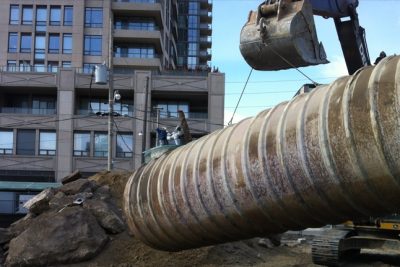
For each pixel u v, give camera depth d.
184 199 7.04
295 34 6.57
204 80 53.78
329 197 5.49
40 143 52.25
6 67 58.28
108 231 12.94
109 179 15.97
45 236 12.27
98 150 52.25
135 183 8.48
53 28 63.38
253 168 6.05
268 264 13.41
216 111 53.28
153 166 8.32
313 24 6.82
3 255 12.57
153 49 64.75
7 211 39.34
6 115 52.22
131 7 63.62
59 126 52.19
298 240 22.31
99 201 13.69
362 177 5.11
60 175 51.53
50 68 58.81
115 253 12.38
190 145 7.64
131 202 8.42
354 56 9.44
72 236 12.28
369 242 14.15
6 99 54.91
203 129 53.00
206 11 107.69
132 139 52.44
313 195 5.57
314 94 5.78
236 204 6.36
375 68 5.20
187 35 105.94
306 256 15.52
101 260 12.16
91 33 63.44
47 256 12.00
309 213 5.85
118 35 63.22
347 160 5.14
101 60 63.22
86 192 14.37
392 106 4.79
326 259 13.87
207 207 6.74
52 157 51.91
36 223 12.65
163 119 52.75
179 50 105.00
